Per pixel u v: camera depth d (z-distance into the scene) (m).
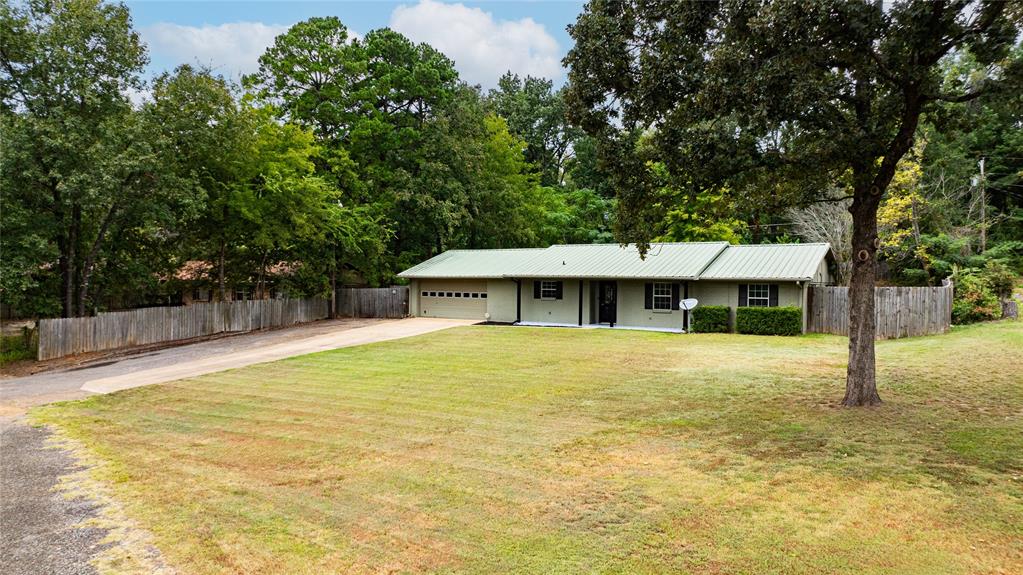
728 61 8.45
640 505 5.98
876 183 9.40
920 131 27.06
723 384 12.16
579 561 4.86
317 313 31.09
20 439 9.41
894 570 4.59
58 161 18.95
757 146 9.59
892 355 15.14
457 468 7.29
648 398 11.05
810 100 8.26
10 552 5.30
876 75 8.94
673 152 9.73
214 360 17.86
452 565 4.86
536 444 8.23
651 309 23.97
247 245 28.11
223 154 23.83
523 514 5.84
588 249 27.75
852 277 10.02
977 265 27.00
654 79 9.34
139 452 8.47
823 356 15.83
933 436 7.99
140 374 15.89
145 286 27.19
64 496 6.70
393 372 14.55
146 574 4.85
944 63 21.88
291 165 26.97
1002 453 7.20
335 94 31.45
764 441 8.04
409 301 31.08
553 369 14.55
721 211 11.30
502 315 27.61
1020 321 19.84
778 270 21.30
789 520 5.52
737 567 4.68
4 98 19.92
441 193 32.94
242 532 5.61
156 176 20.86
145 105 21.34
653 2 9.49
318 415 10.34
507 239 38.88
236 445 8.64
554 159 58.88
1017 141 32.16
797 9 7.67
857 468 6.84
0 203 18.09
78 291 22.19
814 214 29.58
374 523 5.73
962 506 5.71
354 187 31.56
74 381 15.31
